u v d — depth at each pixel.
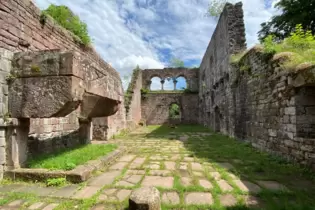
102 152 5.73
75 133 7.23
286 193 3.23
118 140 9.97
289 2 12.32
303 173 4.32
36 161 4.51
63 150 5.97
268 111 6.51
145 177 4.11
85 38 7.93
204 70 20.62
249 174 4.30
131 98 16.80
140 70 23.70
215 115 15.04
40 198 3.07
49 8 7.25
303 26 11.98
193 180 3.90
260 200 3.03
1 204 2.83
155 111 24.42
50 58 3.86
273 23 13.65
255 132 7.59
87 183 3.71
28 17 4.79
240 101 9.35
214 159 5.68
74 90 3.83
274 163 5.21
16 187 3.50
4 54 3.89
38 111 3.85
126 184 3.68
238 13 11.12
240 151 6.89
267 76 6.59
